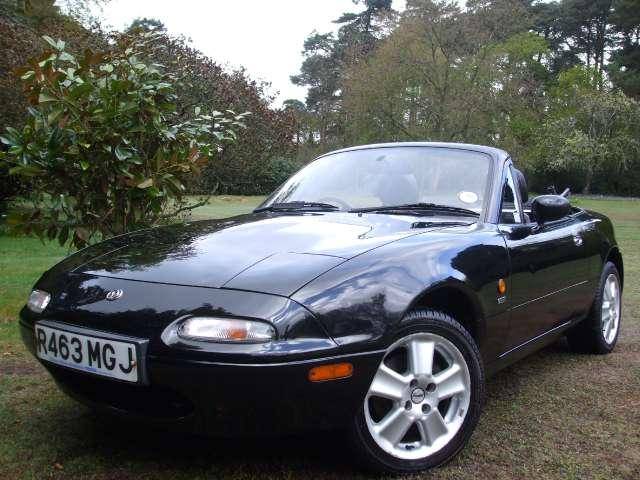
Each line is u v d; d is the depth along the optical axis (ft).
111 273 8.46
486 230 10.19
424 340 8.46
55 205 15.23
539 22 188.65
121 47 16.26
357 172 12.26
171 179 15.43
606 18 180.86
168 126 16.30
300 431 7.36
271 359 6.93
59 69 14.51
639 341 15.96
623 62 165.37
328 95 190.39
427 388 8.51
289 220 10.28
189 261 8.38
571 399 11.47
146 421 7.63
